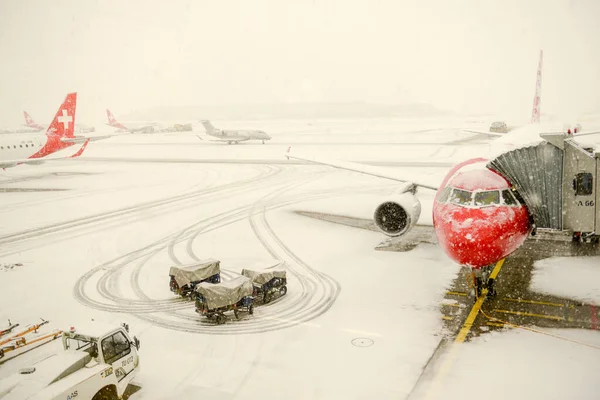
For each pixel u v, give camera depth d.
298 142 112.94
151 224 36.06
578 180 18.86
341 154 80.56
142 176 64.69
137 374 14.18
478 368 13.47
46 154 63.38
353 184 50.69
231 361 14.77
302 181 54.44
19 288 22.77
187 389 13.25
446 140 105.25
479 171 17.73
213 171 66.94
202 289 17.64
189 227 34.62
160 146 118.94
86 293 21.80
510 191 16.91
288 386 13.11
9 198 49.84
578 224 19.20
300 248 27.86
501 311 17.42
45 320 18.73
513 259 23.44
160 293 21.59
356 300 19.39
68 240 32.16
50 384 10.98
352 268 23.66
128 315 18.97
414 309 18.08
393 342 15.43
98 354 12.30
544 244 25.77
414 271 22.64
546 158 18.80
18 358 15.34
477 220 15.80
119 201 46.38
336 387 12.91
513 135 31.84
